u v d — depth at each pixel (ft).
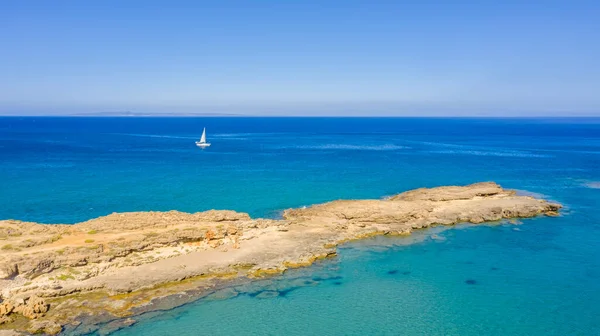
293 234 155.22
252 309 107.04
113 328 95.55
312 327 100.37
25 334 91.09
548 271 133.69
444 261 140.77
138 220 143.23
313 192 237.25
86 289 108.17
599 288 122.21
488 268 135.64
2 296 101.55
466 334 99.25
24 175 274.98
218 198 219.61
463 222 184.14
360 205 186.39
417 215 180.65
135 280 112.16
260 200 216.74
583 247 154.81
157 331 96.02
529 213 195.11
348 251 147.02
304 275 126.93
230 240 142.31
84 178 268.00
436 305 111.96
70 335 91.97
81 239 126.82
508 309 110.52
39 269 108.99
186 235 134.51
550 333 99.91
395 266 135.85
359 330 99.71
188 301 108.37
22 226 134.72
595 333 100.17
